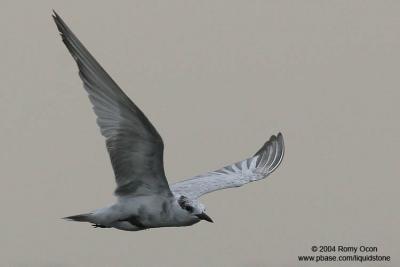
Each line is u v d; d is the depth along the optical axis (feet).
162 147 44.29
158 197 48.60
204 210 50.37
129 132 43.65
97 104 41.96
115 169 45.93
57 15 37.40
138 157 45.44
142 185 47.83
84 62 39.63
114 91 40.98
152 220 48.98
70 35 38.24
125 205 48.16
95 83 40.96
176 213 49.21
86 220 48.73
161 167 46.19
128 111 42.16
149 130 43.21
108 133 43.50
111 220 48.55
